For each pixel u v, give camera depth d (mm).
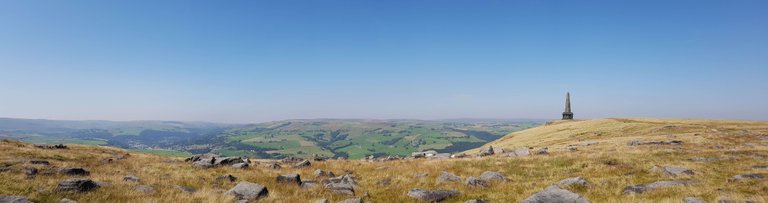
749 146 44031
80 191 19797
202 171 31953
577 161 33812
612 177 26266
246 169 34500
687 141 54125
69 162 33844
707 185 21953
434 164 36312
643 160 33031
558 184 24594
